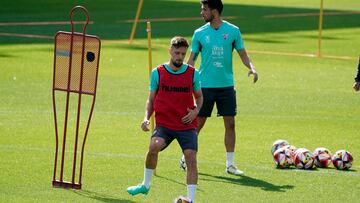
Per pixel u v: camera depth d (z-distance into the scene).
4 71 73.62
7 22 112.81
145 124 32.97
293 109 59.62
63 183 36.31
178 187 36.94
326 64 83.88
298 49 94.75
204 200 34.69
